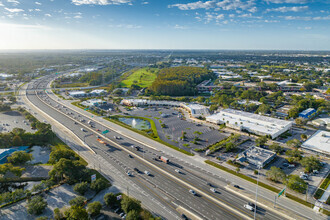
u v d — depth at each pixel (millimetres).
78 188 142000
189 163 188750
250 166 184000
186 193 148750
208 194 147750
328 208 134750
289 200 142375
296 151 193500
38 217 124375
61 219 121938
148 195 146000
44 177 166750
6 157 190000
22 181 162000
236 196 146375
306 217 127688
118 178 165000
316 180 166125
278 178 160375
